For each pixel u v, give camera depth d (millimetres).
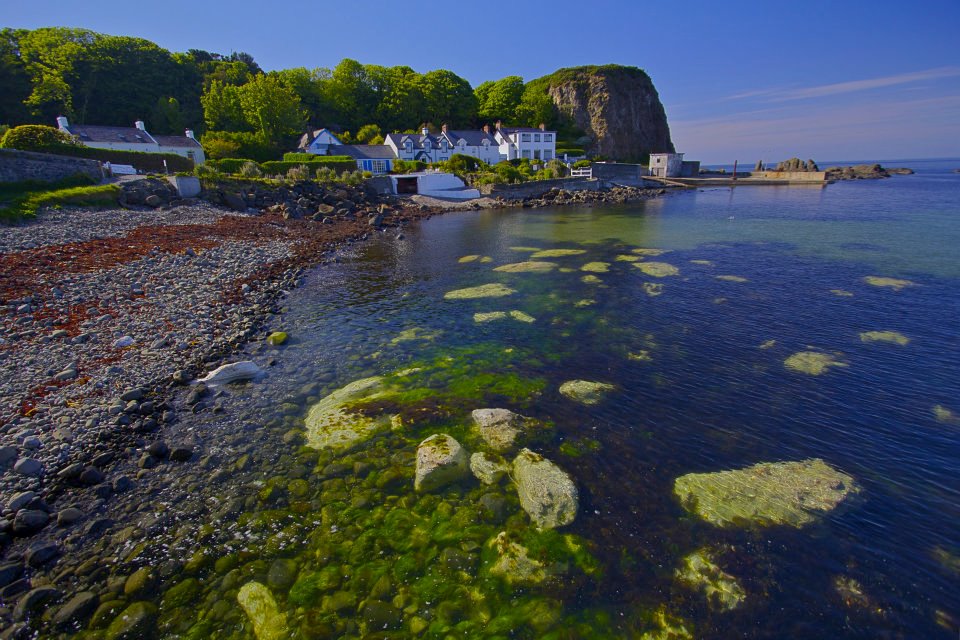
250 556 7230
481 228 43469
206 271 22703
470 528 7777
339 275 25391
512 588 6711
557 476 8828
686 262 27125
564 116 135000
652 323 17484
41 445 9406
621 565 7094
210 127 82625
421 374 13508
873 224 40719
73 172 35281
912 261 26297
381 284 23578
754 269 25266
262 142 74562
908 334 16016
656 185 92000
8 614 6215
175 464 9352
